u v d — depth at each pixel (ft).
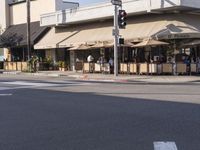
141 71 109.40
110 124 36.19
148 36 108.06
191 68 107.24
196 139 29.66
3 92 66.18
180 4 103.60
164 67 106.63
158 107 45.83
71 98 56.49
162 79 94.89
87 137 31.04
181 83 85.46
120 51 124.26
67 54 145.79
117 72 105.70
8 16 179.83
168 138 30.14
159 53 114.21
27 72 135.23
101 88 71.36
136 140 29.71
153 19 115.14
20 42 158.30
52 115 42.01
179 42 110.83
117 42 104.58
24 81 90.79
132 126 34.96
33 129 34.76
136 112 42.50
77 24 140.36
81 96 58.80
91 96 58.59
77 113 42.88
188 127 33.91
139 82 89.35
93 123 36.91
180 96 56.90
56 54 150.92
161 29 108.27
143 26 115.44
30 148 28.12
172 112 41.91
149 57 116.78
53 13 143.84
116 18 103.91
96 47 119.34
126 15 109.81
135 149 27.14
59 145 28.73
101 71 120.06
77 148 27.73
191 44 107.65
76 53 141.18
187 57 109.81
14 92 66.03
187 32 106.22
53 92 65.21
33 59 139.13
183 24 109.40
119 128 34.24
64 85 78.74
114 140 29.81
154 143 28.68
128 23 121.08
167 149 27.04
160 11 110.93
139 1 112.37
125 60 122.42
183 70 106.42
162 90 66.54
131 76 104.01
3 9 180.24
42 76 115.14
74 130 33.91
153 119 38.06
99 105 48.65
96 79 99.55
